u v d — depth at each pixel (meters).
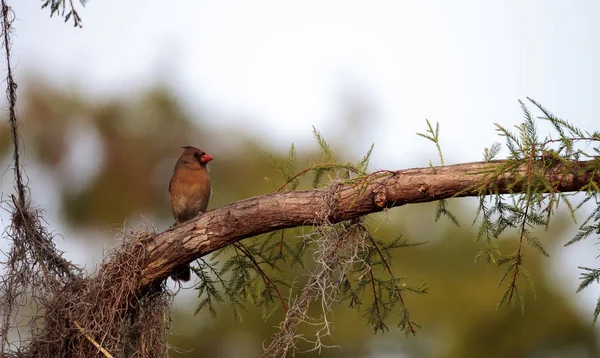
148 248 8.61
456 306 17.78
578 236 7.36
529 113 7.54
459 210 18.77
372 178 7.96
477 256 7.80
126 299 8.50
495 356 17.62
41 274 8.86
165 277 8.66
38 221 9.05
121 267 8.55
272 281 9.56
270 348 8.16
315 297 8.16
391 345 17.66
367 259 8.90
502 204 7.60
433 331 17.89
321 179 9.27
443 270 18.20
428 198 7.80
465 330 17.66
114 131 22.61
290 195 8.23
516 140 7.48
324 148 9.37
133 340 8.79
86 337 8.34
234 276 9.61
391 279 8.96
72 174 22.23
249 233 8.39
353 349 17.44
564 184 7.36
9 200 9.01
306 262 14.54
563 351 17.77
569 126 7.40
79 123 22.56
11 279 8.79
